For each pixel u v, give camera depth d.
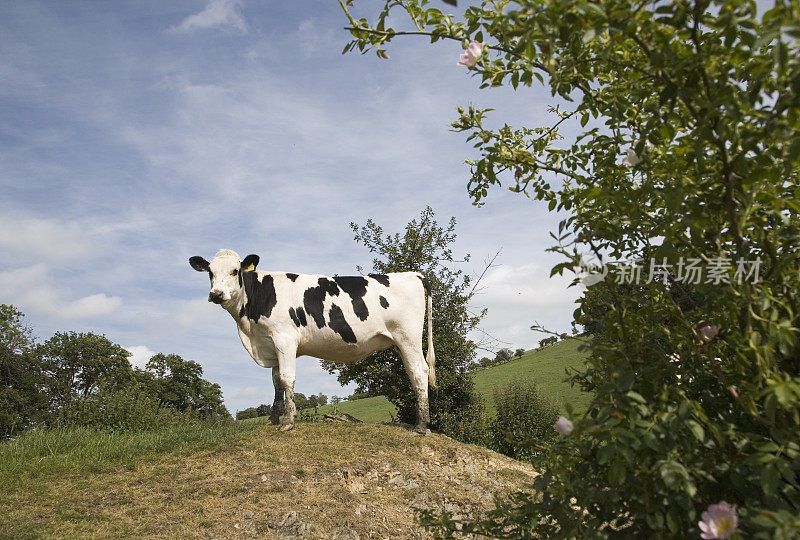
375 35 2.85
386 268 16.02
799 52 2.08
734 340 2.50
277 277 9.81
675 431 2.30
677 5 2.21
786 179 2.50
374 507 7.05
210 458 8.13
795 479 2.32
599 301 3.04
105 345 41.84
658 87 2.54
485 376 36.94
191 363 45.03
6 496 6.79
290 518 6.38
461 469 8.70
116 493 6.95
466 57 2.68
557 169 3.16
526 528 2.94
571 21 2.23
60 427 11.45
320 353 10.05
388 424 10.68
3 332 37.75
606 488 2.64
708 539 2.08
